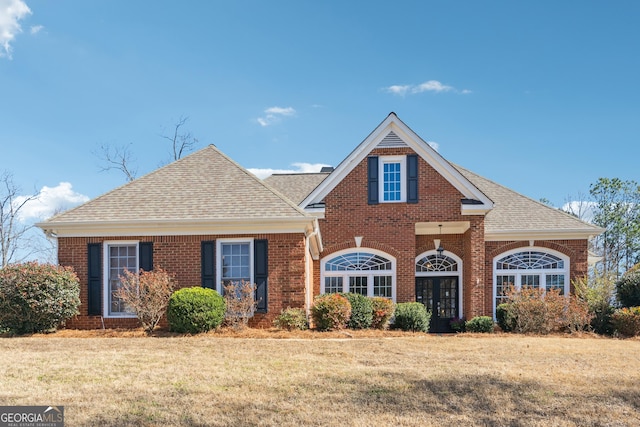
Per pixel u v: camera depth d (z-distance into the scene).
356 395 9.50
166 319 17.83
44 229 18.23
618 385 10.43
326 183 21.92
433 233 24.12
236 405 8.86
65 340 15.54
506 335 18.41
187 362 12.16
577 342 16.36
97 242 18.38
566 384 10.47
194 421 8.07
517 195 25.11
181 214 18.14
